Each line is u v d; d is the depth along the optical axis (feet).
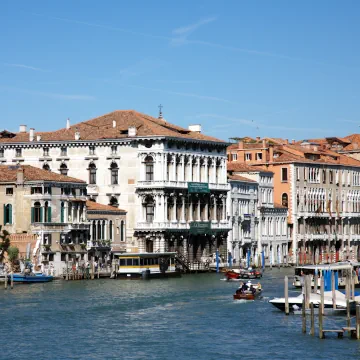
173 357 219.00
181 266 451.12
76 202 413.59
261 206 533.14
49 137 479.82
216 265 467.11
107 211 443.73
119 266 403.75
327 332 245.45
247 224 518.37
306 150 583.17
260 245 530.68
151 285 370.32
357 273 377.50
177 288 357.00
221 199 495.41
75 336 242.17
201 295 329.52
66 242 405.18
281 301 284.00
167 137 457.27
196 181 481.87
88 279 396.78
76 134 472.44
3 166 411.13
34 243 390.01
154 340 237.25
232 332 247.70
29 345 230.89
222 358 218.18
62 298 314.14
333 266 358.84
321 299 242.78
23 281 365.81
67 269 390.42
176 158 467.93
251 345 231.50
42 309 285.84
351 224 612.29
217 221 490.08
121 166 464.65
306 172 570.87
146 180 459.73
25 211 396.78
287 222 557.74
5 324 258.78
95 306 294.25
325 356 220.84
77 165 473.26
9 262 382.63
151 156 459.32
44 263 391.24
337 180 601.21
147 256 407.23
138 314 278.46
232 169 531.50
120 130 469.98
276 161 562.66
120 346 230.27
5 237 386.73
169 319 269.23
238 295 315.17
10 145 483.10
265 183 541.34
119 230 454.81
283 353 223.30
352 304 276.00
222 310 288.10
